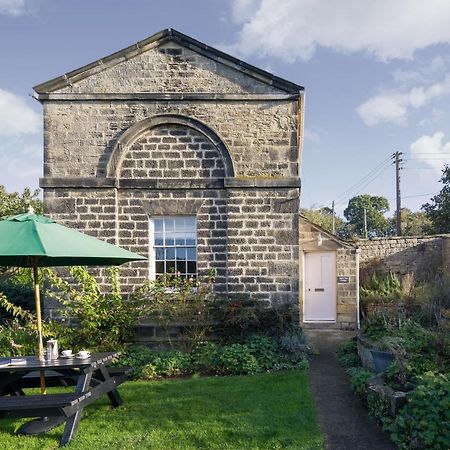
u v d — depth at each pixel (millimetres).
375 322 9414
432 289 10719
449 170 25453
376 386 6285
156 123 10281
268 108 10367
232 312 9742
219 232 10297
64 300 9602
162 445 5293
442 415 5160
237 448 5172
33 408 5355
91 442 5434
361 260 17609
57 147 10250
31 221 5961
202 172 10320
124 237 10258
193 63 10391
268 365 8859
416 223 39406
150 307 9727
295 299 10086
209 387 7688
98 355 6723
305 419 6047
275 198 10242
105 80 10344
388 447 5312
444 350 7062
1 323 11594
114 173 10227
